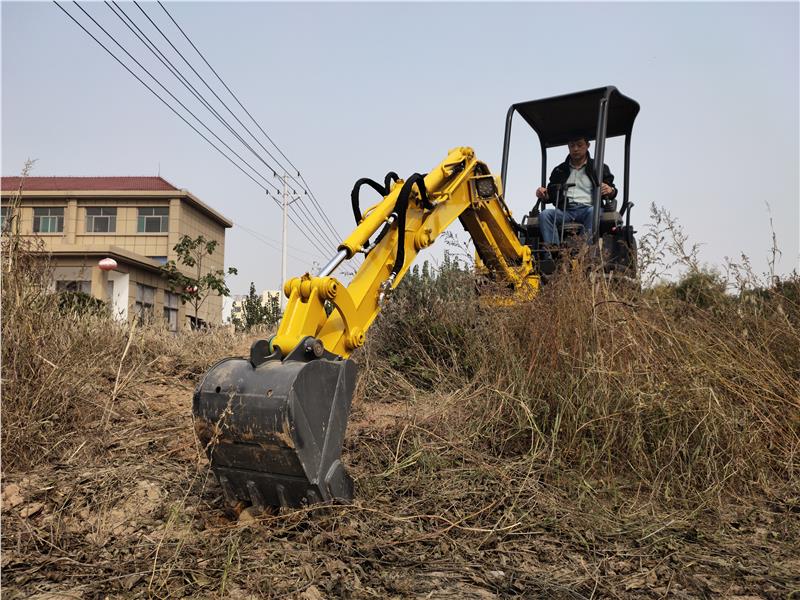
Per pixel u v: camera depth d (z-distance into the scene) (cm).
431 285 602
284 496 273
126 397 456
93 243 3144
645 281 526
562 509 317
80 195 3106
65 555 251
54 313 430
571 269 505
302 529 274
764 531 307
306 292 312
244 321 1520
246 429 264
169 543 262
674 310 514
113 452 370
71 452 356
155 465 349
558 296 460
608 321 434
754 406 407
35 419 356
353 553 257
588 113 721
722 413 373
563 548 279
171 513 283
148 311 739
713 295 533
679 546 284
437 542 277
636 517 315
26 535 267
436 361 534
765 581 253
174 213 3148
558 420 376
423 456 360
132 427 408
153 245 3155
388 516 281
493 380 453
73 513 290
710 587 248
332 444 280
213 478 332
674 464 360
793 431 393
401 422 411
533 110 715
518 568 258
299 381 265
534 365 430
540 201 700
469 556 267
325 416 278
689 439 367
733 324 489
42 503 297
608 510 320
